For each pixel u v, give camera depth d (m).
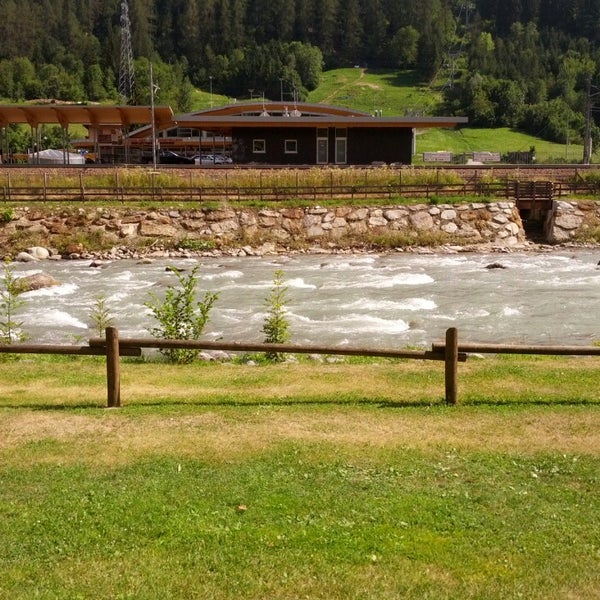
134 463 8.38
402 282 28.70
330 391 11.85
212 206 40.16
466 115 152.25
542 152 119.12
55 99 171.12
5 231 37.84
